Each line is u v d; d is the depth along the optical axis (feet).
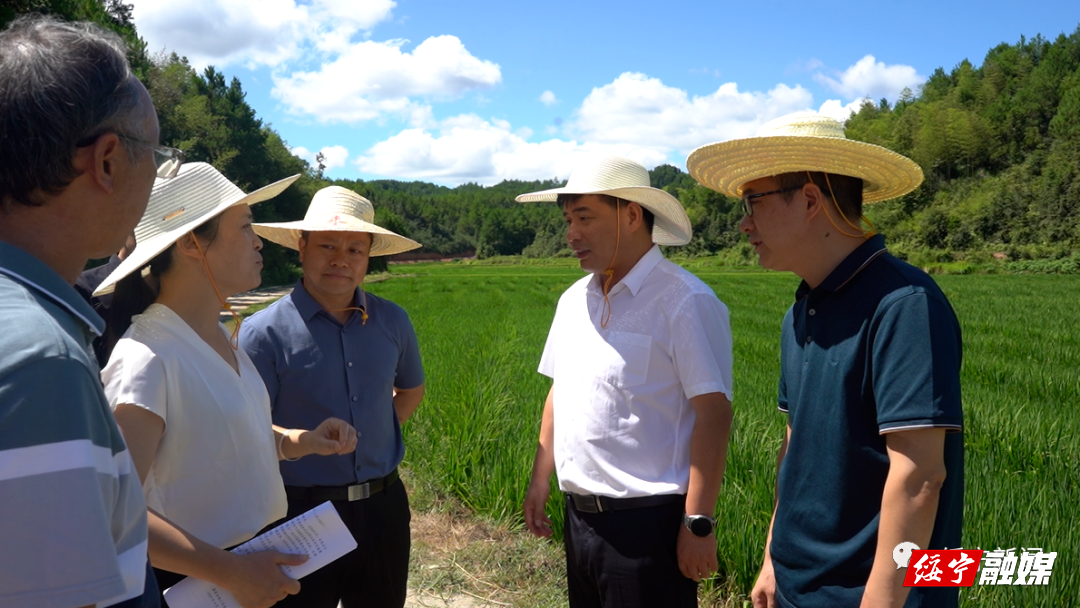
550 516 15.34
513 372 34.58
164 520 5.64
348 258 9.48
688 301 8.38
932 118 376.89
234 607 6.08
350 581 9.60
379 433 9.68
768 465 16.28
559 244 517.55
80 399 3.40
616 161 8.89
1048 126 364.58
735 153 6.98
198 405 6.26
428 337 53.42
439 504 17.54
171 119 145.79
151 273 6.71
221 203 6.68
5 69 3.64
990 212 290.56
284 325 9.48
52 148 3.67
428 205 609.83
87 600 3.30
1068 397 29.76
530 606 12.68
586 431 8.73
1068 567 11.40
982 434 21.71
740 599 12.55
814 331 6.77
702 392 8.16
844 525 6.42
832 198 6.73
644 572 8.39
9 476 3.14
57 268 3.97
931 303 5.86
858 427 6.32
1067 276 186.80
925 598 6.01
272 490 6.98
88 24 4.08
